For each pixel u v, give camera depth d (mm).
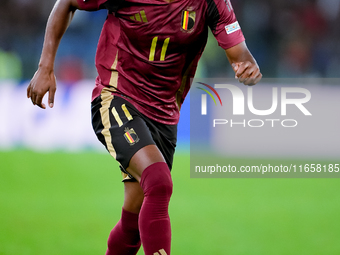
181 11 9180
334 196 20859
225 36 9656
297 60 50781
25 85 33250
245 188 22438
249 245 13812
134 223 9914
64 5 9898
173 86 9945
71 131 33250
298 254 13023
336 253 13148
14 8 49469
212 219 16828
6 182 22875
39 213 17391
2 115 32938
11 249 13047
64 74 45812
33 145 33031
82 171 25859
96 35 47312
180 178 24547
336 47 50969
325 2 51781
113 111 9383
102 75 9961
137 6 9219
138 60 9516
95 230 15281
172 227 15758
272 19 51625
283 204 19266
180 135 33125
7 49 48094
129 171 8758
